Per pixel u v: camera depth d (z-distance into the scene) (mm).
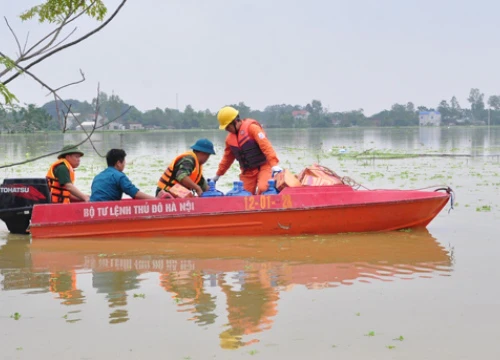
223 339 5191
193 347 5027
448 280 6820
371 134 79250
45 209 9164
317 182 9492
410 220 9391
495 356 4816
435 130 103562
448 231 9500
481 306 5941
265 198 9102
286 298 6238
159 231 9141
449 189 9547
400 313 5766
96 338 5238
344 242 8797
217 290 6539
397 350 4938
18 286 6770
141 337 5246
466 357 4801
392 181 17016
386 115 153000
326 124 146875
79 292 6523
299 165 24297
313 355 4855
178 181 9359
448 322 5531
